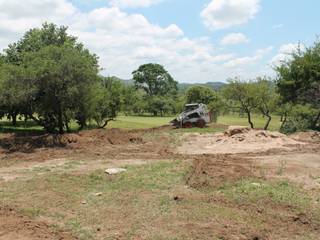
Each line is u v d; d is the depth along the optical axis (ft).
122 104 130.41
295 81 115.96
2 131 123.13
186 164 59.52
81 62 90.43
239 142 86.38
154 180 49.73
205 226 33.22
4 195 43.50
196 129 116.78
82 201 41.04
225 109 132.05
